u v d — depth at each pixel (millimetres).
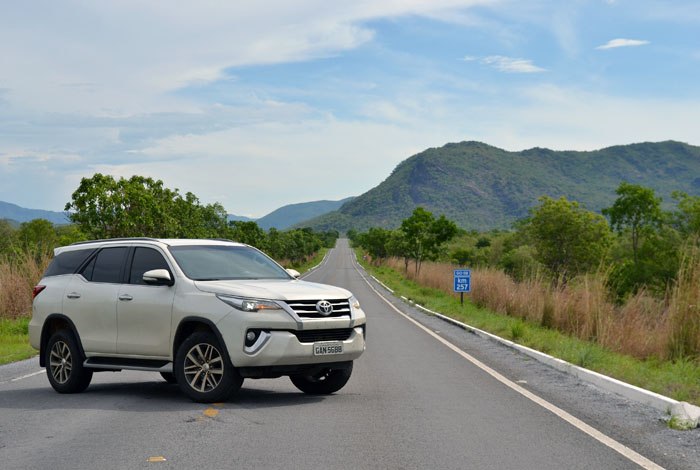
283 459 6086
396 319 25516
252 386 10453
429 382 10734
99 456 6254
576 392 9758
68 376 10000
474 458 6129
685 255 13703
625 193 58750
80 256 10461
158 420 7797
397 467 5836
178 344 9062
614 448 6492
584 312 18656
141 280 9570
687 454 6289
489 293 29516
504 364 13000
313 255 148125
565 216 51094
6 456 6320
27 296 22328
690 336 12734
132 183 30062
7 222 63094
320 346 8695
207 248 9914
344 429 7301
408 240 64625
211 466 5871
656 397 8578
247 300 8562
